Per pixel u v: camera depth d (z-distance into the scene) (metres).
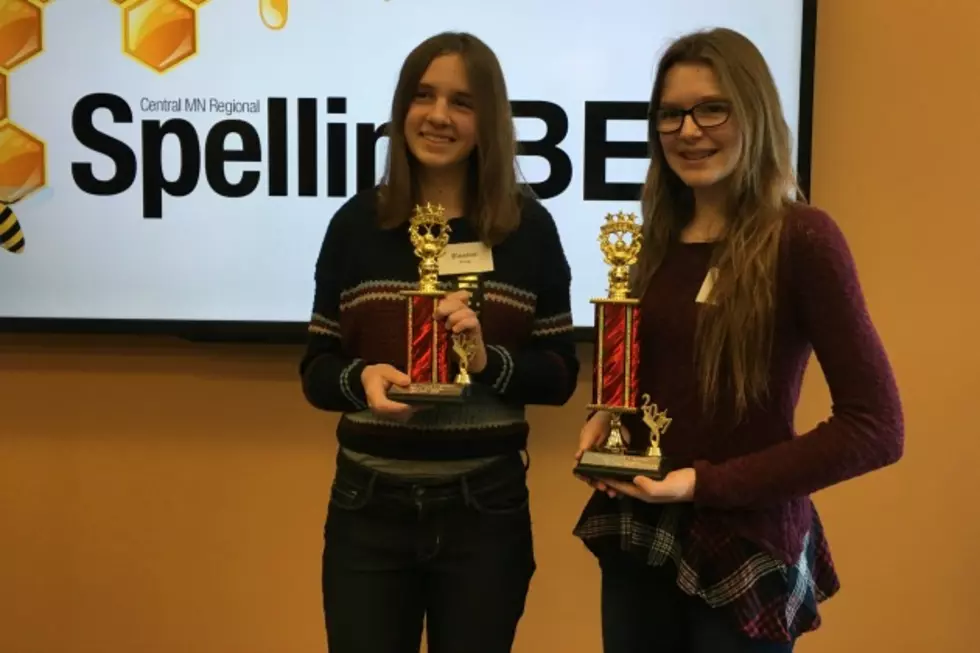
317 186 1.89
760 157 1.15
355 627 1.38
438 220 1.33
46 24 1.88
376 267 1.39
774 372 1.12
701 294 1.16
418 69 1.35
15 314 1.94
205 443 2.02
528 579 1.45
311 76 1.87
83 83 1.89
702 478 1.09
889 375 1.07
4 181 1.92
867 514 1.96
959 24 1.83
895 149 1.86
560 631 2.02
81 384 2.02
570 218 1.88
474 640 1.38
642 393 1.23
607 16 1.83
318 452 2.00
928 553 1.96
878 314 1.90
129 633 2.07
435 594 1.41
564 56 1.84
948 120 1.85
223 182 1.90
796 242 1.10
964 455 1.92
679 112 1.16
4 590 2.07
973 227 1.87
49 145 1.91
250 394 2.00
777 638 1.09
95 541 2.05
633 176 1.86
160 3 1.87
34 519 2.06
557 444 1.97
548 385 1.40
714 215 1.23
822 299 1.08
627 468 1.13
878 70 1.85
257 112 1.88
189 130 1.89
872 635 1.99
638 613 1.23
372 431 1.37
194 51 1.88
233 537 2.04
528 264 1.42
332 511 1.45
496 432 1.39
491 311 1.39
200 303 1.92
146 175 1.90
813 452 1.06
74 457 2.04
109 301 1.93
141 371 2.00
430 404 1.25
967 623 1.96
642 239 1.28
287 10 1.86
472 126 1.36
